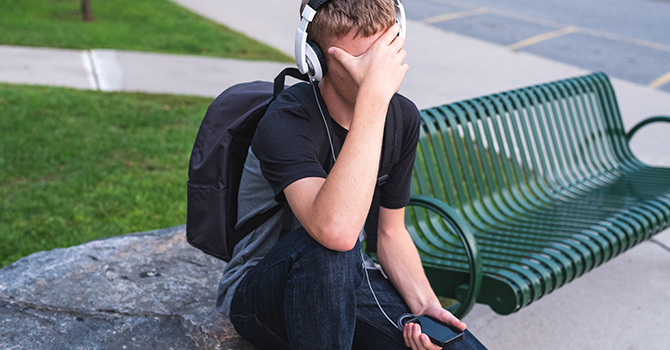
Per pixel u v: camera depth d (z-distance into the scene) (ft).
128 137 16.17
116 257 7.88
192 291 7.23
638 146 17.53
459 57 29.84
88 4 33.37
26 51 24.48
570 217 9.19
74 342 6.17
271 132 4.60
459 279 7.00
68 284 7.18
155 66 23.79
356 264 4.91
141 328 6.48
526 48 34.71
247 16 38.29
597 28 42.11
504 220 9.19
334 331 4.62
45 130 15.87
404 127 5.20
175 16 36.68
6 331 6.25
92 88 20.26
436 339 4.77
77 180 13.32
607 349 8.04
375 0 4.43
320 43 4.60
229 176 5.23
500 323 8.57
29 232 11.12
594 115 12.41
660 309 9.03
